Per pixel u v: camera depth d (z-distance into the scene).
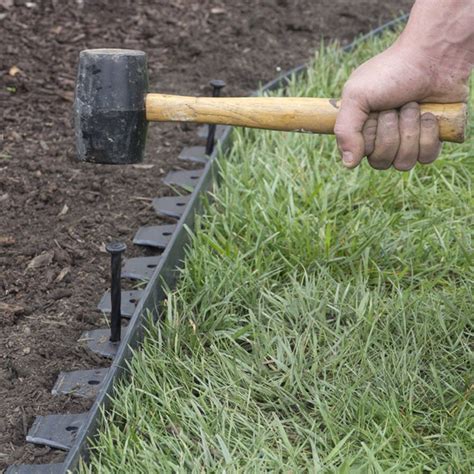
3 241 5.79
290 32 9.71
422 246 5.66
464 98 4.19
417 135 4.18
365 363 4.68
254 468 3.98
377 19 10.15
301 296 5.14
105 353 4.93
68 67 8.23
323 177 6.54
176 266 5.58
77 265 5.70
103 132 4.39
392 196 6.28
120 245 4.90
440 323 4.97
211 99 4.39
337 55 8.63
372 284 5.49
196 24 9.53
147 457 4.02
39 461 4.22
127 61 4.34
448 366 4.79
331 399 4.48
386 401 4.45
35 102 7.63
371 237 5.66
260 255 5.47
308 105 4.29
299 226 5.84
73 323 5.16
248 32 9.52
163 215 6.32
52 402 4.56
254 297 5.21
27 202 6.28
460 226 5.95
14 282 5.45
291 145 6.93
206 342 4.97
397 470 3.97
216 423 4.29
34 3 9.22
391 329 5.05
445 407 4.45
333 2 10.50
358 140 4.14
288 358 4.73
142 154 4.53
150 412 4.37
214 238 5.86
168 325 4.92
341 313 5.08
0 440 4.31
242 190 6.22
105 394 4.38
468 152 6.85
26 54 8.30
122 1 9.67
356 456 3.98
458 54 4.09
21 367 4.76
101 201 6.41
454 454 4.12
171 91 8.16
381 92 4.08
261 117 4.34
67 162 6.85
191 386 4.57
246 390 4.56
